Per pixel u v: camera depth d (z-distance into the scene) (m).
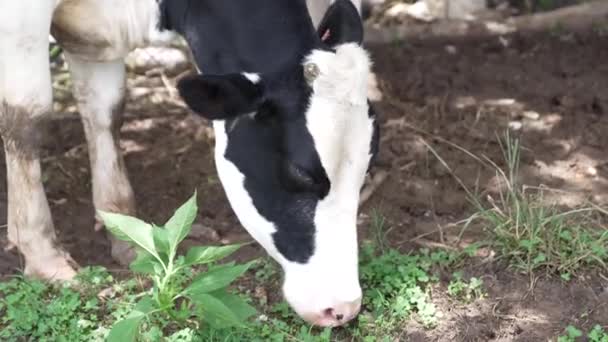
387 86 4.40
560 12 4.89
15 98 3.16
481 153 3.96
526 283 3.26
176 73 4.57
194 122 4.18
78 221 3.60
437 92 4.36
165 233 2.93
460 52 4.68
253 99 2.81
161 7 3.22
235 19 2.96
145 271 2.94
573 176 3.83
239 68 2.95
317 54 2.86
